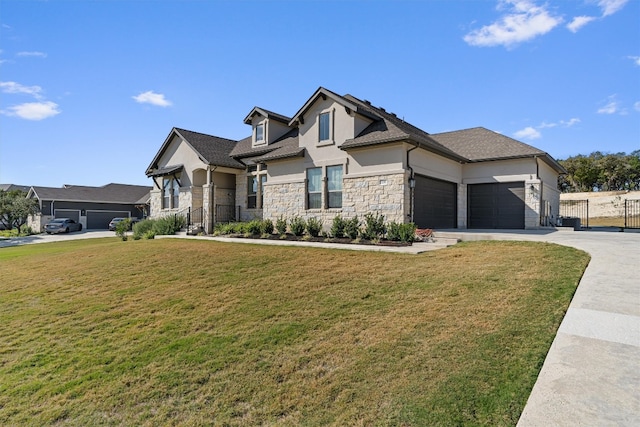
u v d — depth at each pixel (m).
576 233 13.77
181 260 10.20
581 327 4.02
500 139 17.77
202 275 8.41
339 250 10.05
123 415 3.44
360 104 16.41
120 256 11.62
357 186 13.82
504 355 3.62
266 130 19.66
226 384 3.80
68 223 33.56
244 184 20.50
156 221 20.44
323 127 15.16
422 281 6.55
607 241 10.05
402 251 9.41
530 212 15.91
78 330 5.73
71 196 37.59
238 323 5.45
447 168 16.00
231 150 22.05
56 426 3.36
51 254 14.42
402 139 12.30
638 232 14.75
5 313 6.82
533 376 3.18
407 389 3.28
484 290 5.70
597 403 2.65
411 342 4.21
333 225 13.05
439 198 15.52
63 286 8.55
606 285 5.50
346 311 5.50
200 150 20.05
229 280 7.79
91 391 3.89
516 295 5.30
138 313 6.30
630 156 42.72
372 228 12.04
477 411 2.84
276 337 4.81
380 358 3.93
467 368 3.48
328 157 14.88
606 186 43.47
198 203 20.53
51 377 4.29
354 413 3.06
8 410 3.66
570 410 2.60
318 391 3.47
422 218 14.07
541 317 4.41
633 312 4.40
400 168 12.70
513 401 2.88
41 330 5.84
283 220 15.43
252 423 3.13
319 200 15.24
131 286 8.03
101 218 39.41
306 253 9.87
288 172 16.45
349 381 3.57
